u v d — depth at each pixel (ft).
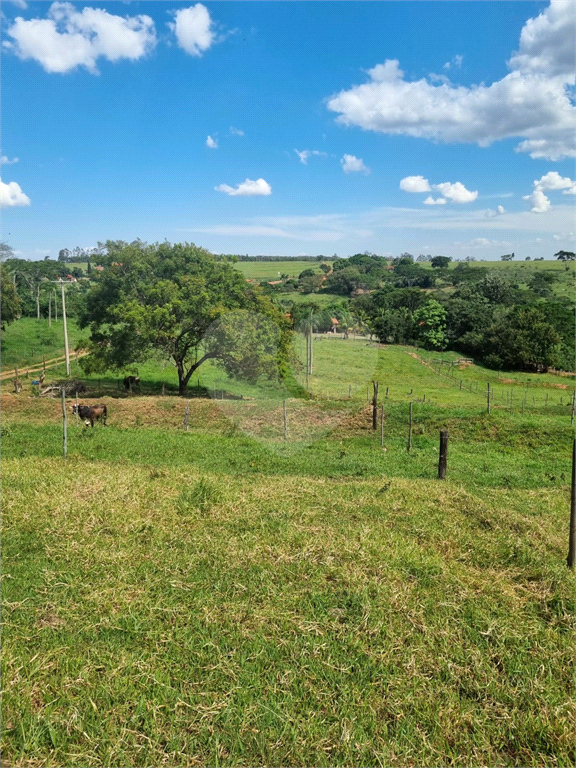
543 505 34.71
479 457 54.44
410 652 16.49
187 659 15.88
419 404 73.36
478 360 196.95
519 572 23.00
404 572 21.67
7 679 14.64
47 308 224.33
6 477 33.47
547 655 16.83
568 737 13.32
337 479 41.42
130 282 103.60
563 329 196.44
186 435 57.93
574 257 516.73
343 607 19.02
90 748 12.64
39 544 23.72
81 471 36.94
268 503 30.55
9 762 12.23
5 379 118.83
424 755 12.71
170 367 131.75
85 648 16.30
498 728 13.73
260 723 13.42
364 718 13.75
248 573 21.29
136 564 21.94
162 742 12.98
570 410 85.10
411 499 32.68
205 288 97.71
